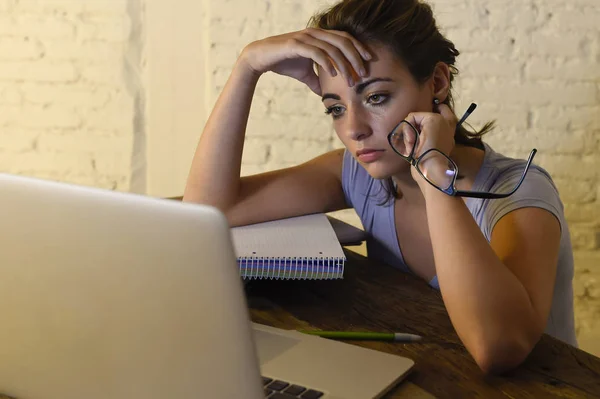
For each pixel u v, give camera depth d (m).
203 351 0.57
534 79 2.11
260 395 0.59
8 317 0.65
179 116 2.20
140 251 0.56
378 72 1.11
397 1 1.16
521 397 0.83
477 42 2.09
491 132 2.15
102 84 2.18
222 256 0.54
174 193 2.25
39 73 2.18
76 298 0.60
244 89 1.34
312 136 2.17
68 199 0.58
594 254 2.20
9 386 0.68
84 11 2.14
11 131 2.21
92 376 0.63
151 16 2.13
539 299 0.96
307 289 1.16
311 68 1.32
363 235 1.38
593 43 2.09
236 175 1.36
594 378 0.87
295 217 1.38
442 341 0.97
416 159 0.99
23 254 0.61
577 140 2.14
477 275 0.92
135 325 0.59
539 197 1.07
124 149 2.22
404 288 1.16
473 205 1.14
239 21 2.11
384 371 0.84
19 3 2.13
